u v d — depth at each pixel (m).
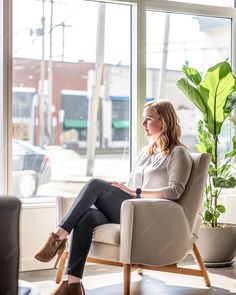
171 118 3.32
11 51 3.77
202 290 3.26
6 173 3.78
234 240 3.91
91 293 3.19
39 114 4.48
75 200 3.07
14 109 4.19
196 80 3.93
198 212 3.25
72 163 4.56
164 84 4.42
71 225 2.97
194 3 4.43
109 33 4.39
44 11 4.18
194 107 4.56
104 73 4.55
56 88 4.56
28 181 4.19
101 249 3.04
